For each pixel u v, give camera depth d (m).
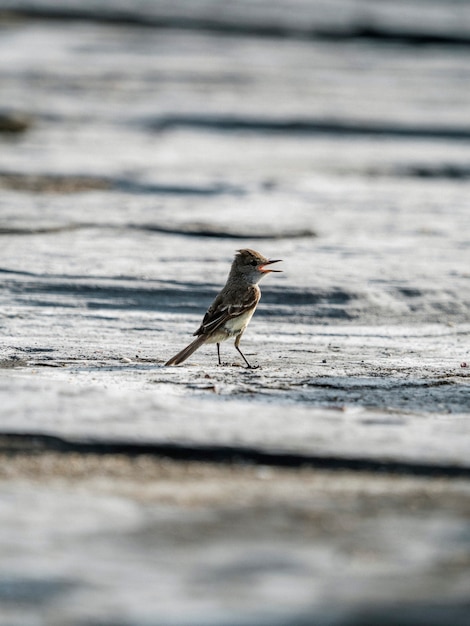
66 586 5.64
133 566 5.90
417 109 38.28
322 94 41.50
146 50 54.38
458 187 26.95
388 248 19.12
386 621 5.28
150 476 7.62
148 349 12.62
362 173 28.33
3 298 14.84
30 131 33.34
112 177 26.38
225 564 5.95
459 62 54.97
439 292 16.08
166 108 37.09
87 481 7.46
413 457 7.97
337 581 5.75
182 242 19.16
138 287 15.48
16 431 8.28
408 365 11.95
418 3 86.62
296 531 6.49
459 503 7.10
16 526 6.48
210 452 8.07
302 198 24.58
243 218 21.73
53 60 48.94
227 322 11.54
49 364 11.48
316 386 10.51
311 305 15.28
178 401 9.40
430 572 5.89
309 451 8.05
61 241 18.72
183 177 26.50
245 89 42.22
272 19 70.81
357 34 66.69
